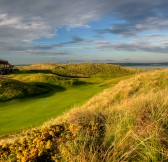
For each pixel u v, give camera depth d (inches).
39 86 1993.1
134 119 219.3
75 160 191.6
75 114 267.7
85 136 219.0
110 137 210.7
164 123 203.6
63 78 2372.0
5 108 1227.2
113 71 4849.9
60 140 231.3
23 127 772.6
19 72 3880.4
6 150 247.8
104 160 182.4
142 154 173.9
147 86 776.9
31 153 226.4
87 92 1347.2
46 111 979.3
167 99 248.1
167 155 164.2
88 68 4901.6
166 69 882.1
